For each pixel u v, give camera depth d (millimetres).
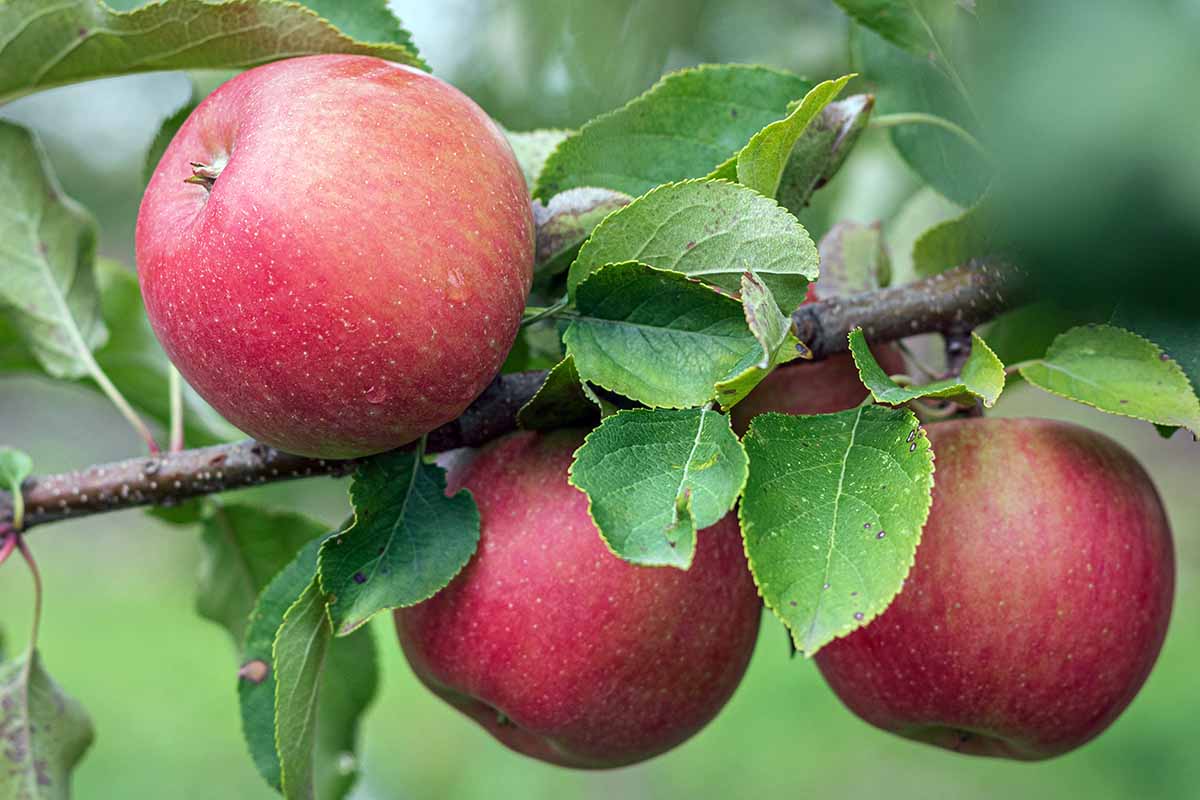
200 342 666
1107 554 702
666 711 709
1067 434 717
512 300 672
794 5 972
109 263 832
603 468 652
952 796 1884
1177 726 1838
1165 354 682
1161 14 452
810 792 1938
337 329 657
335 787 788
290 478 735
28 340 782
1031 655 699
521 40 958
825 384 725
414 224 659
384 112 667
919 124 743
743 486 643
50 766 761
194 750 2129
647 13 943
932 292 717
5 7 698
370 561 684
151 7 698
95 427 3168
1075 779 1847
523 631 697
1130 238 465
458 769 2092
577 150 713
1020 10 481
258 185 658
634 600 696
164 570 3045
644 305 677
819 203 920
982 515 702
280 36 703
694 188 673
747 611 714
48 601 2842
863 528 648
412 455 695
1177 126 443
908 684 712
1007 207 508
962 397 668
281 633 674
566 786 2059
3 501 741
